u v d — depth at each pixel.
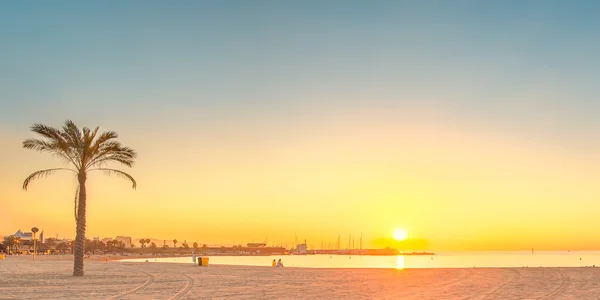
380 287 28.58
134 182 40.16
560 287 27.95
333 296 24.00
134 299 22.50
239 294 24.77
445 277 35.78
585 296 23.67
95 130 39.34
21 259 89.38
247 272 43.06
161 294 24.66
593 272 40.12
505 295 24.25
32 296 23.62
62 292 25.53
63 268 50.09
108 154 39.66
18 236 190.12
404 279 34.25
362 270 45.78
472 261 174.25
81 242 38.12
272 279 34.41
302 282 32.03
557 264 127.06
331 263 158.75
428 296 23.98
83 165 38.97
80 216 38.53
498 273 39.53
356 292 25.83
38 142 37.22
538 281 31.83
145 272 42.94
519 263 138.88
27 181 37.47
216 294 24.75
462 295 24.36
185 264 62.22
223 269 48.59
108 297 23.25
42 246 190.25
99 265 58.12
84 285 29.55
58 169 38.69
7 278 35.19
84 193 38.91
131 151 39.84
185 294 24.70
